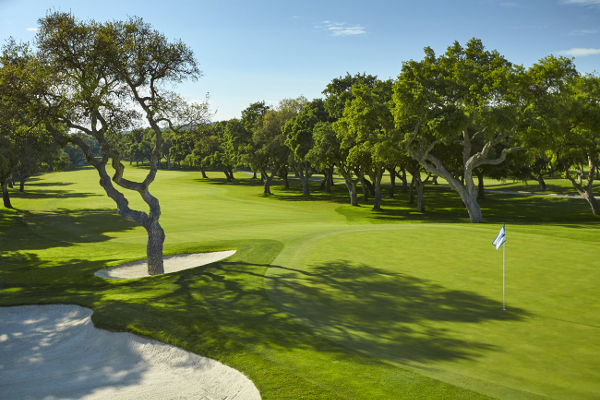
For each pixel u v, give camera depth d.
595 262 15.16
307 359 8.35
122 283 16.17
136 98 20.55
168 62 20.59
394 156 41.22
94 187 89.94
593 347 8.40
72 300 14.09
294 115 74.31
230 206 54.69
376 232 23.47
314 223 37.09
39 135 20.95
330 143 50.97
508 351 8.33
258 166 75.19
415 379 7.32
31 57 18.73
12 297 15.54
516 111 31.23
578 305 10.80
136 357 9.92
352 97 56.59
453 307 10.99
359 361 8.13
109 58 18.77
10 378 9.25
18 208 53.88
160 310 11.98
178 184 97.12
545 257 16.14
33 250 25.06
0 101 18.48
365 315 10.68
